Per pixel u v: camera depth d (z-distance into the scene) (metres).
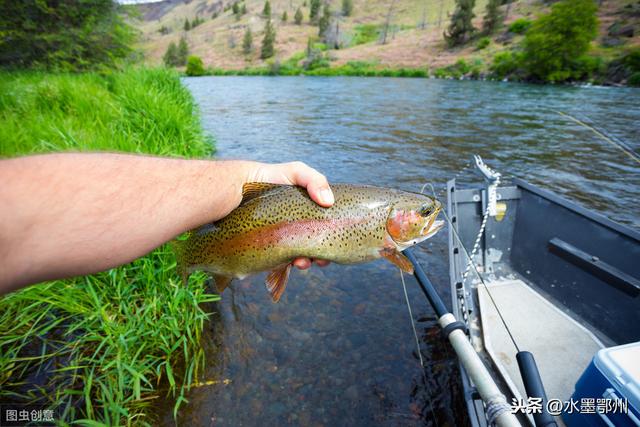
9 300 0.51
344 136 2.08
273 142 1.94
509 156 1.66
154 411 0.47
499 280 0.68
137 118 1.25
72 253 0.20
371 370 0.54
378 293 0.71
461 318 0.53
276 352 0.57
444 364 0.55
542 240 0.66
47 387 0.48
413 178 1.37
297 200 0.41
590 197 1.21
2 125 0.98
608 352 0.34
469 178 1.37
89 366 0.51
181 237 0.67
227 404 0.49
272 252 0.41
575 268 0.60
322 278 0.75
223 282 0.46
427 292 0.48
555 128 2.22
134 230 0.23
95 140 0.91
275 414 0.48
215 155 1.67
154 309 0.57
